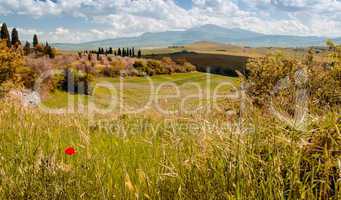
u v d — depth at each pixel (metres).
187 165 2.61
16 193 2.46
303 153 2.41
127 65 45.66
